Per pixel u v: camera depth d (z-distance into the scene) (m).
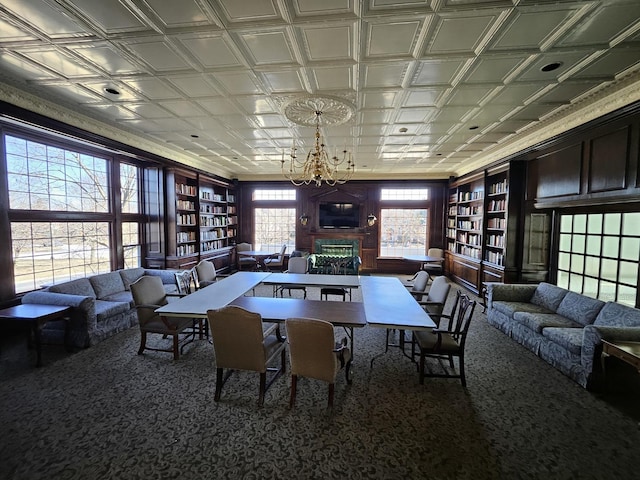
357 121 4.25
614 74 2.86
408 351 3.78
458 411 2.57
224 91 3.33
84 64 2.78
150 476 1.90
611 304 3.33
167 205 6.35
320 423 2.40
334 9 2.05
